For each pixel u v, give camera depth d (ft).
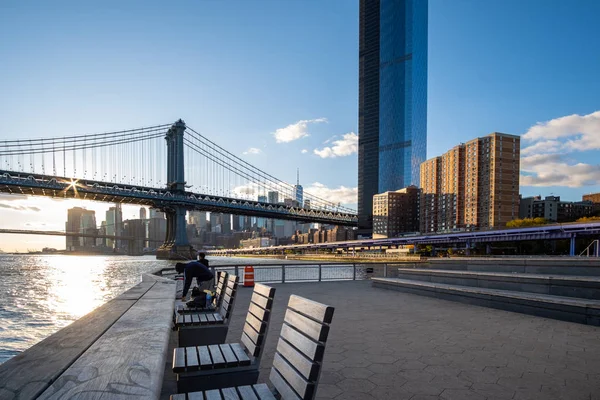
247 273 51.21
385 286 45.73
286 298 38.47
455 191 499.92
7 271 344.90
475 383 14.46
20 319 110.32
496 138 456.04
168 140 476.95
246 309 32.07
